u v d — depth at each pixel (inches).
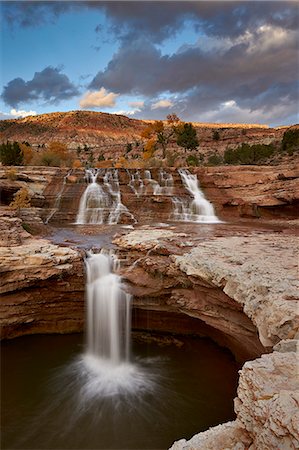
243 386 163.5
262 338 239.3
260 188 893.2
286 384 150.9
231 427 171.9
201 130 4040.4
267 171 953.5
